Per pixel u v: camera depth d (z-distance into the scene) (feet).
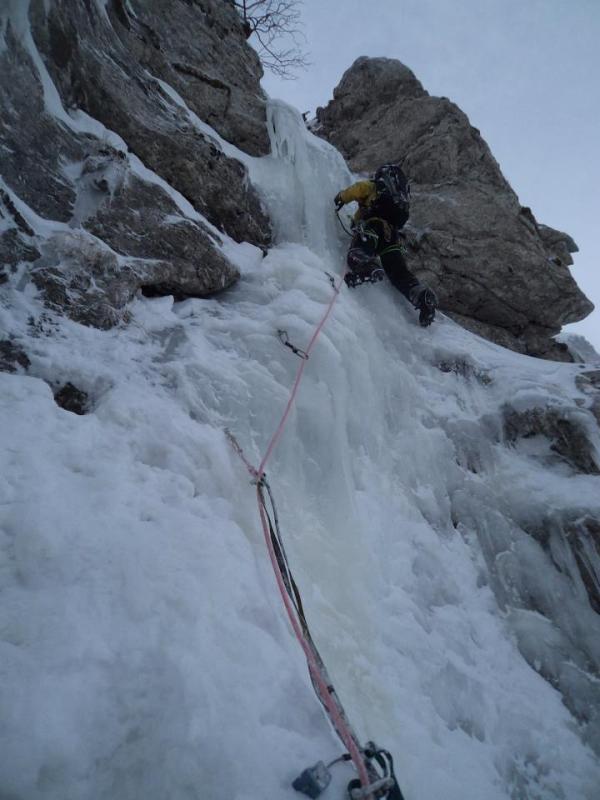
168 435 7.85
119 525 5.95
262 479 8.03
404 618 8.50
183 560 5.91
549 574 10.86
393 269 15.81
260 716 4.83
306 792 4.31
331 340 11.59
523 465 12.75
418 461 11.86
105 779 3.91
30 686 4.14
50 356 8.30
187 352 9.94
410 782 6.19
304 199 16.56
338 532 9.14
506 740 7.91
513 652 9.57
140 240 11.28
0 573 5.03
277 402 9.85
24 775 3.63
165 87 15.03
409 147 20.45
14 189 9.78
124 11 14.46
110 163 11.10
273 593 6.45
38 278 9.25
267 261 13.89
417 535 10.36
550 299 19.36
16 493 5.75
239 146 17.03
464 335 16.72
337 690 6.41
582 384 14.25
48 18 11.28
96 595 5.10
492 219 18.88
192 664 4.83
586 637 10.14
